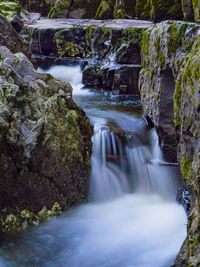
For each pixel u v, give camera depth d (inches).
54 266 139.5
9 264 137.2
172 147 205.8
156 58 206.4
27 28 434.9
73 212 179.5
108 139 221.9
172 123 199.8
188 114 128.6
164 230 166.9
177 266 114.3
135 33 323.3
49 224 164.2
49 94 179.2
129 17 442.0
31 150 156.9
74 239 157.3
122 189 208.5
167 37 186.7
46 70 411.8
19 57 175.0
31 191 160.7
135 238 159.9
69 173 177.5
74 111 188.5
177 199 196.5
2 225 150.8
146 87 238.8
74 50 407.5
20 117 153.9
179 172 200.2
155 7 350.9
